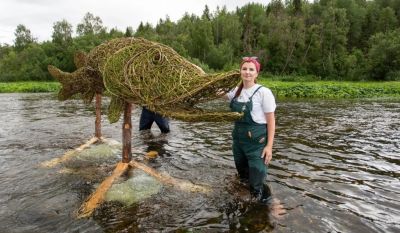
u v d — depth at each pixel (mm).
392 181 5785
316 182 5676
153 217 4434
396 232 4090
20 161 6875
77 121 11984
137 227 4191
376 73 55719
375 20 79688
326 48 65750
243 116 4809
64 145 8289
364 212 4598
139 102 4992
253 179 4930
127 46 5242
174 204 4805
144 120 9547
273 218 4379
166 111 4711
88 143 7832
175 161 6828
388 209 4703
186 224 4250
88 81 6195
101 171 6215
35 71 69750
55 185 5559
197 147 7969
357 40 77938
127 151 5973
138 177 5676
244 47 69500
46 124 11352
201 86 4395
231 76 4324
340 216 4465
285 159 7004
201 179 5773
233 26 75625
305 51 66625
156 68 4832
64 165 6543
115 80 5047
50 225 4262
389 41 54781
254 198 4949
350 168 6453
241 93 4941
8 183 5641
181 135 9258
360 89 28906
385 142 8586
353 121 12055
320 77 60469
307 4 82125
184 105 4758
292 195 5094
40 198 5055
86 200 4887
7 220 4395
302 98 24312
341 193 5227
